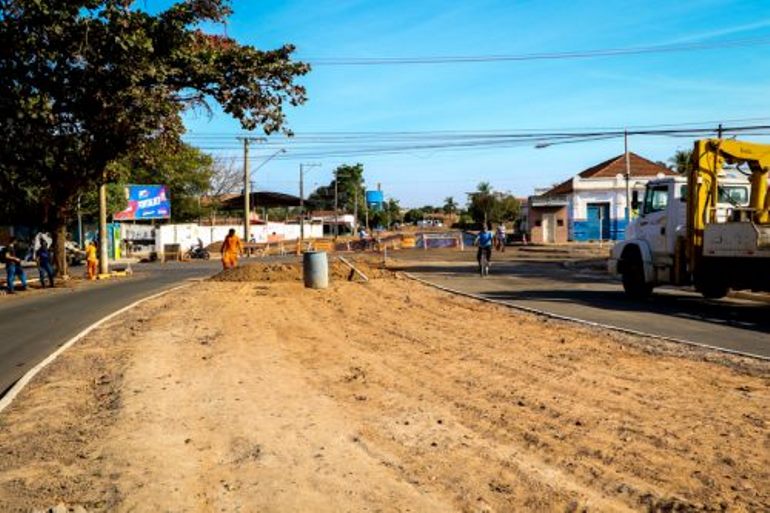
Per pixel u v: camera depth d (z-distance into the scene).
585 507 4.58
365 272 24.75
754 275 14.10
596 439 5.96
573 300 16.81
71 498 4.86
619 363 9.14
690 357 9.54
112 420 6.73
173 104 17.06
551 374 8.51
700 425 6.30
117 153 22.41
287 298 17.83
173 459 5.58
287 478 5.15
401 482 5.05
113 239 48.16
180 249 49.28
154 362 9.49
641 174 48.34
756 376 8.31
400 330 12.30
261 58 18.22
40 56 14.57
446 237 49.88
